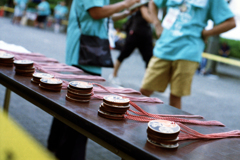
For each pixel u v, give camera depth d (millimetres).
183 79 2844
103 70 7203
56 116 1242
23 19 18219
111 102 1128
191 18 2818
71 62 2410
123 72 7504
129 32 5328
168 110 1429
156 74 3004
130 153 925
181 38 2842
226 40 17078
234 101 6137
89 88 1287
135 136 998
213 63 10047
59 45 11102
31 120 3232
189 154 938
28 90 1346
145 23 5148
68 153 2115
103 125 1045
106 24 2508
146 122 1176
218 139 1147
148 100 1542
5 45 2418
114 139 970
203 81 8367
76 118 1103
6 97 2223
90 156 2637
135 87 5953
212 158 936
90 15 2355
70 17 2482
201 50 2912
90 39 2391
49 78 1438
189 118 1367
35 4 20109
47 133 2957
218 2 2801
